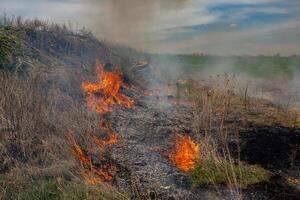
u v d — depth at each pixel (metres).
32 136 7.83
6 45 13.02
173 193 6.38
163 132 9.33
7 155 7.13
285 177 6.90
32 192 6.11
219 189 6.49
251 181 6.72
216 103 11.05
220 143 8.40
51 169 6.77
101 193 6.16
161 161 7.63
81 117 9.19
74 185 6.31
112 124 9.82
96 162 7.43
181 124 9.91
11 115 8.02
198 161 7.33
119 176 6.97
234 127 9.42
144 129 9.58
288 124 9.91
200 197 6.27
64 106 9.98
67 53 14.80
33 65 12.52
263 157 7.70
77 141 8.06
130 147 8.35
